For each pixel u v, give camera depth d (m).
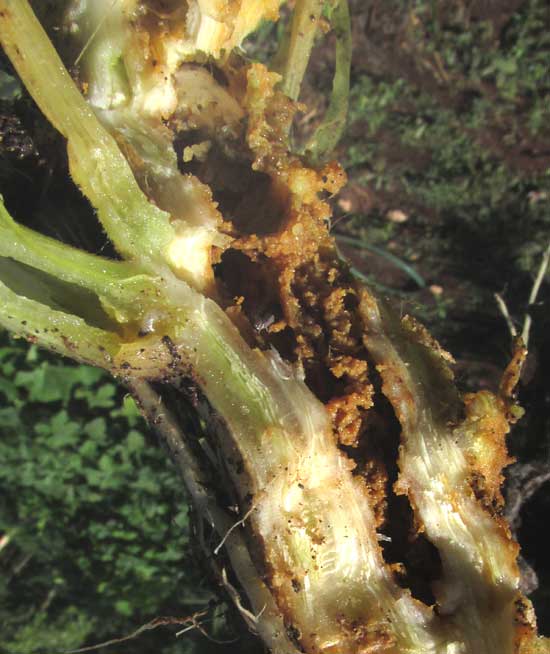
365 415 0.19
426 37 0.34
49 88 0.17
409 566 0.19
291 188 0.19
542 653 0.18
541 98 0.33
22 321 0.18
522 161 0.34
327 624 0.18
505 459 0.19
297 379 0.18
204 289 0.18
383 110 0.34
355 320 0.19
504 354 0.32
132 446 0.31
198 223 0.18
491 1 0.33
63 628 0.30
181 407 0.19
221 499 0.19
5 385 0.31
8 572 0.31
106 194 0.17
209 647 0.29
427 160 0.34
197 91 0.19
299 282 0.19
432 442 0.18
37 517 0.31
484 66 0.33
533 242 0.33
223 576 0.19
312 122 0.34
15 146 0.19
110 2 0.18
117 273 0.17
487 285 0.33
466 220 0.34
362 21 0.34
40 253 0.17
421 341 0.19
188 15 0.18
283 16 0.33
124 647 0.30
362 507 0.18
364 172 0.34
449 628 0.18
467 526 0.18
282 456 0.18
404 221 0.34
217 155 0.19
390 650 0.18
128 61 0.18
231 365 0.18
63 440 0.31
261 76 0.19
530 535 0.24
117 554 0.31
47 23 0.18
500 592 0.18
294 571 0.18
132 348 0.18
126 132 0.18
